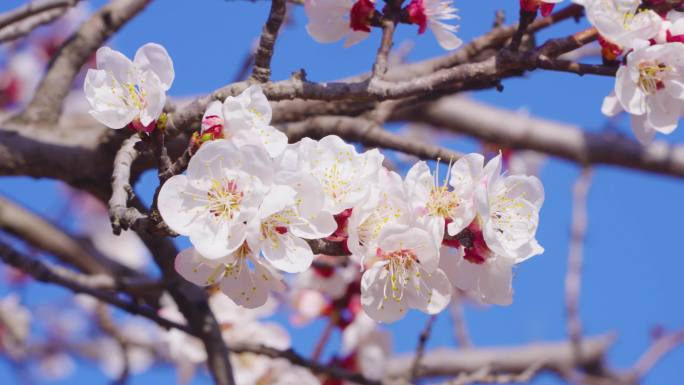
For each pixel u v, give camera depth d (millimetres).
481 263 623
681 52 644
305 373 835
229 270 606
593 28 664
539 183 627
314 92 663
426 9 691
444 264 624
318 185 598
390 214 616
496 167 616
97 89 609
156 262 774
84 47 803
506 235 623
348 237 610
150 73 608
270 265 602
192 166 592
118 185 618
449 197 617
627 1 652
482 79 679
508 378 810
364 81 670
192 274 607
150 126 606
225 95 654
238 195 593
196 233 590
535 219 625
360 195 609
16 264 769
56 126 795
